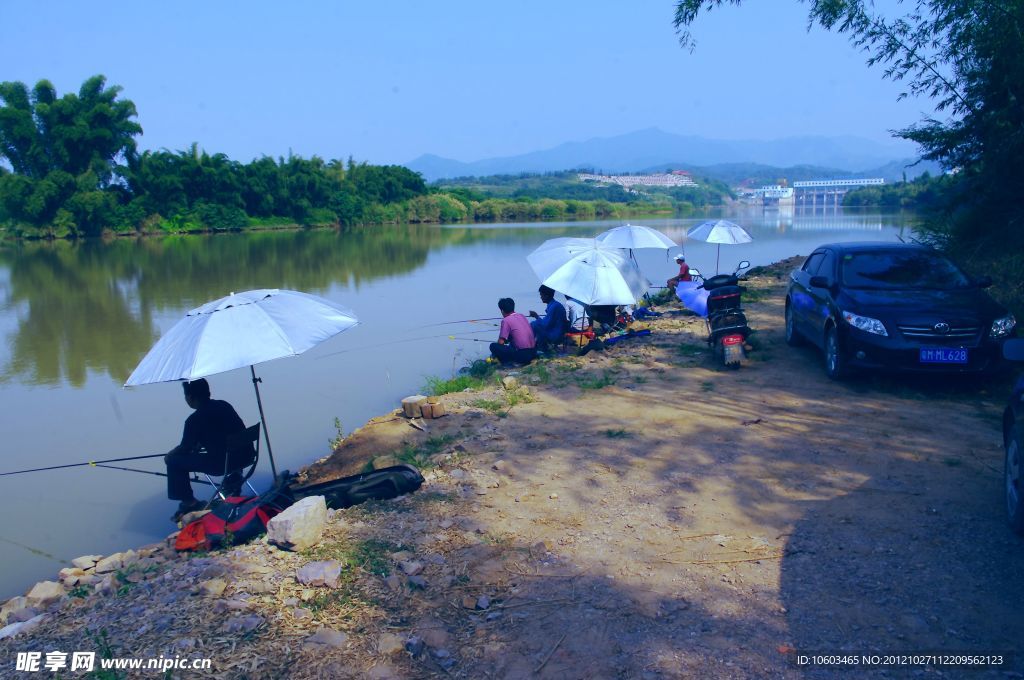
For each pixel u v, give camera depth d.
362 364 12.24
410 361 12.38
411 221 83.38
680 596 4.20
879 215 72.56
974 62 13.11
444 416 8.12
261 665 3.62
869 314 8.23
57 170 58.38
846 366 8.45
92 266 32.88
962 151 14.38
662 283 21.69
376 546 4.88
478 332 14.84
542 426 7.52
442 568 4.58
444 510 5.48
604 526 5.16
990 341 7.86
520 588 4.34
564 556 4.73
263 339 5.35
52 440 8.66
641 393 8.61
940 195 16.41
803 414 7.54
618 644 3.75
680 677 3.47
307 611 4.09
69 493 7.20
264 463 7.74
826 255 9.98
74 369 12.35
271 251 40.59
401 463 6.54
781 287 17.39
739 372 9.41
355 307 18.44
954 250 14.79
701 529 5.06
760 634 3.80
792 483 5.77
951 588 4.17
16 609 4.86
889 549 4.65
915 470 5.94
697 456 6.45
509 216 92.50
